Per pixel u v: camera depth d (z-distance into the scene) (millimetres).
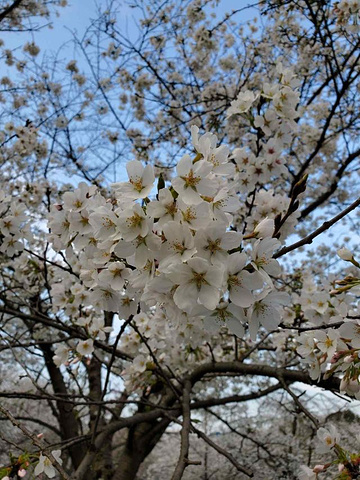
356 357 1812
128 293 1636
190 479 6363
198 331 2877
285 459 5285
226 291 1337
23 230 3025
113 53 6848
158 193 1294
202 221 1285
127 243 1333
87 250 1885
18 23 6391
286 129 2836
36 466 1937
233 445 6168
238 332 1441
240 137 5613
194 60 6730
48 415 9328
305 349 2086
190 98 6727
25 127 5215
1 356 7219
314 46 5500
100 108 7094
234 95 5828
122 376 3350
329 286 2906
